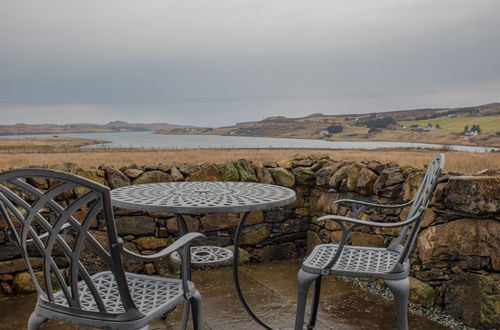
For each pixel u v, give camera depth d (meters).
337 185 3.75
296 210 4.19
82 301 1.54
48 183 3.23
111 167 3.59
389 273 1.84
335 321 2.68
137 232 3.51
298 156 4.68
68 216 1.25
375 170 3.47
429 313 2.73
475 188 2.47
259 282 3.44
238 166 4.04
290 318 2.74
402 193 3.10
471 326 2.50
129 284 1.72
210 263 2.48
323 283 3.43
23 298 3.02
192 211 1.81
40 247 1.31
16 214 1.32
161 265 3.60
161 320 2.66
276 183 4.11
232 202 1.96
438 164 1.88
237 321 2.68
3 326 2.56
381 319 2.71
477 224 2.51
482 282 2.46
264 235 4.02
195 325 1.75
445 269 2.69
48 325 2.62
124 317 1.31
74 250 1.27
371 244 3.38
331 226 3.84
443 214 2.71
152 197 2.13
